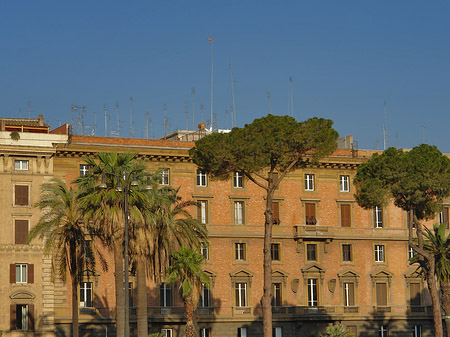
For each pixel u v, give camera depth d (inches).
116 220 4126.5
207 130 6574.8
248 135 4532.5
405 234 5910.4
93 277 5162.4
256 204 5595.5
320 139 4542.3
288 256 5625.0
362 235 5802.2
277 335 5531.5
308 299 5654.5
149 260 4534.9
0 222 5036.9
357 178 5036.9
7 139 5093.5
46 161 5157.5
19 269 5059.1
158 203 4330.7
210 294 5413.4
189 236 4640.8
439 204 4953.3
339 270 5728.3
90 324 5137.8
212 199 5497.1
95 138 5344.5
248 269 5511.8
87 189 4197.8
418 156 4874.5
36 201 5103.3
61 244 4613.7
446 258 5142.7
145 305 4416.8
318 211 5743.1
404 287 5866.1
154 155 5378.9
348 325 5689.0
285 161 4571.9
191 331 4352.9
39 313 5039.4
